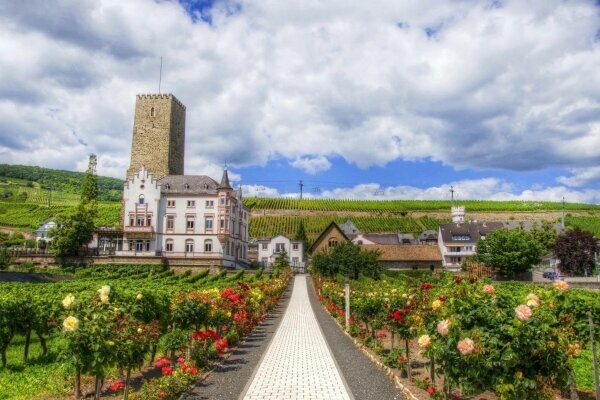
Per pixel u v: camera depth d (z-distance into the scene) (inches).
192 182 3245.6
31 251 3149.6
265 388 536.4
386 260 3683.6
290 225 5408.5
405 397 499.5
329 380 577.6
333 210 5905.5
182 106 3875.5
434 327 425.4
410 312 586.6
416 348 814.5
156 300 666.2
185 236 3112.7
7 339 679.7
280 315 1375.5
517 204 6161.4
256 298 1128.8
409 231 5364.2
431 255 3732.8
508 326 331.6
